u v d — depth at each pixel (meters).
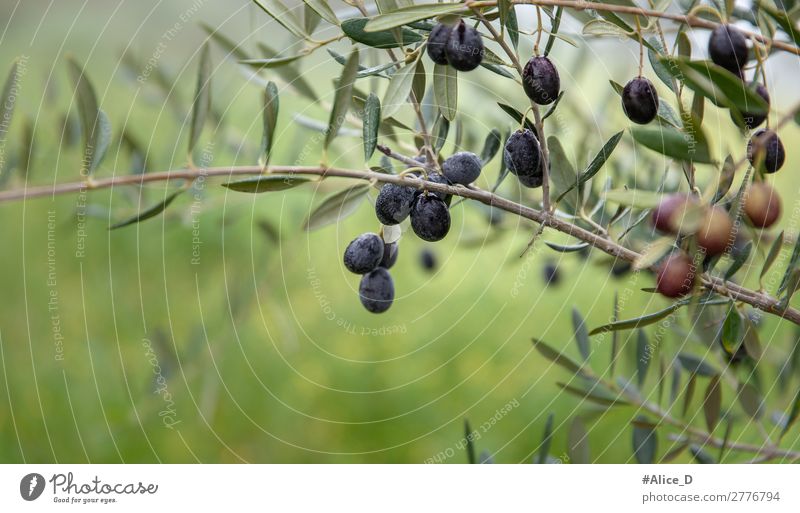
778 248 0.81
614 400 0.93
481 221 1.27
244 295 1.25
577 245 0.84
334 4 0.88
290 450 1.57
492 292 1.77
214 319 1.60
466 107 1.09
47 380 1.55
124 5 1.77
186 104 1.12
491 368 1.66
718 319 0.92
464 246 1.11
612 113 1.15
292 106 1.32
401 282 1.82
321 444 1.58
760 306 0.81
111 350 1.61
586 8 0.78
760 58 0.79
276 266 1.29
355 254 0.83
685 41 0.78
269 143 0.82
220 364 1.60
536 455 0.95
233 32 1.17
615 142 0.79
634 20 0.80
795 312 0.81
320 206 0.81
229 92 1.18
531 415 1.57
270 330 1.68
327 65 1.05
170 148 1.19
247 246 1.66
